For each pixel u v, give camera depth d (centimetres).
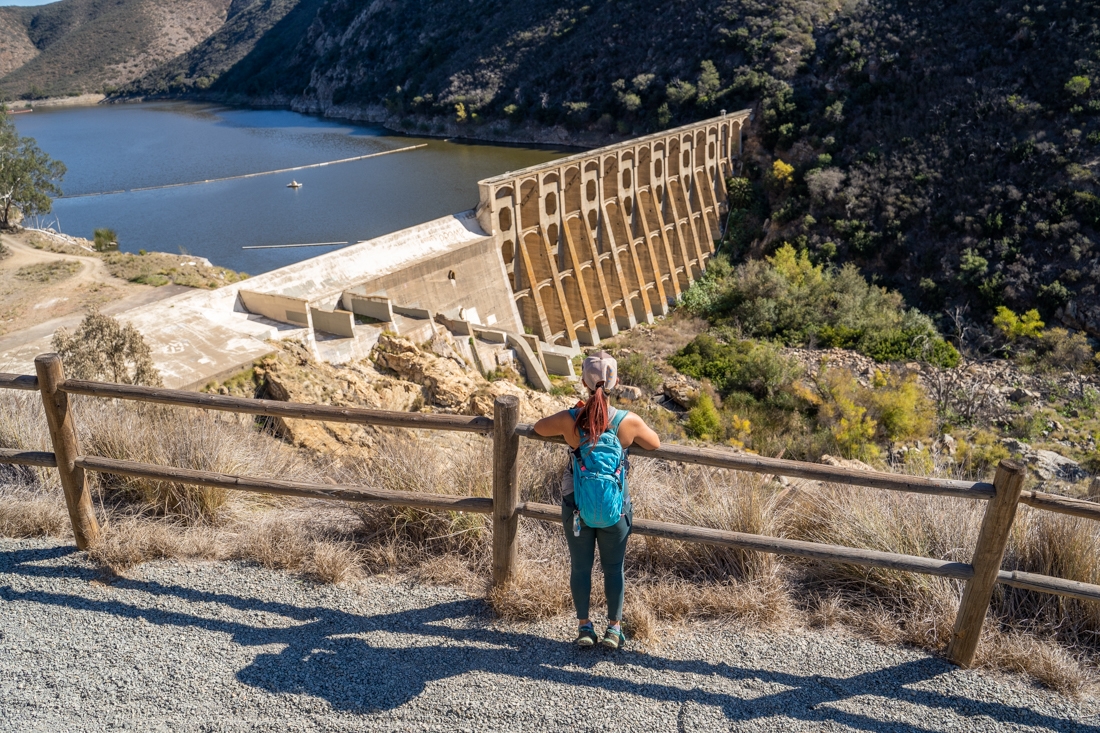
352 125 14988
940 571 584
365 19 17462
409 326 3597
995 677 588
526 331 5428
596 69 10956
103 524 755
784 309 5472
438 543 733
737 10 9412
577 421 564
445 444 934
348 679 562
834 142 6988
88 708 531
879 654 609
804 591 689
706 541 621
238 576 691
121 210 8638
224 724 519
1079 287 5359
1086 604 641
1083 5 6719
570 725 523
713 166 7238
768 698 557
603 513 549
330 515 789
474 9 14875
